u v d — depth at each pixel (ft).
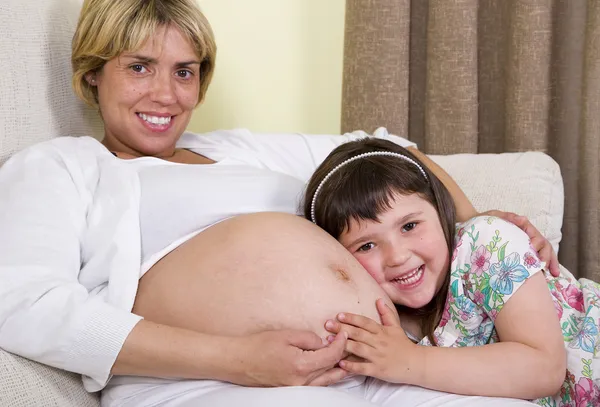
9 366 3.38
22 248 3.67
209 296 3.76
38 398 3.41
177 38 4.58
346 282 3.84
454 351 3.69
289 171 5.35
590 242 6.84
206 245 3.99
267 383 3.40
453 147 7.16
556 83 7.09
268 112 7.90
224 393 3.34
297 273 3.75
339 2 7.72
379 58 7.12
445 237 4.18
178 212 4.24
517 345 3.75
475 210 5.08
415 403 3.63
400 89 7.19
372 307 3.89
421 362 3.63
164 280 3.91
